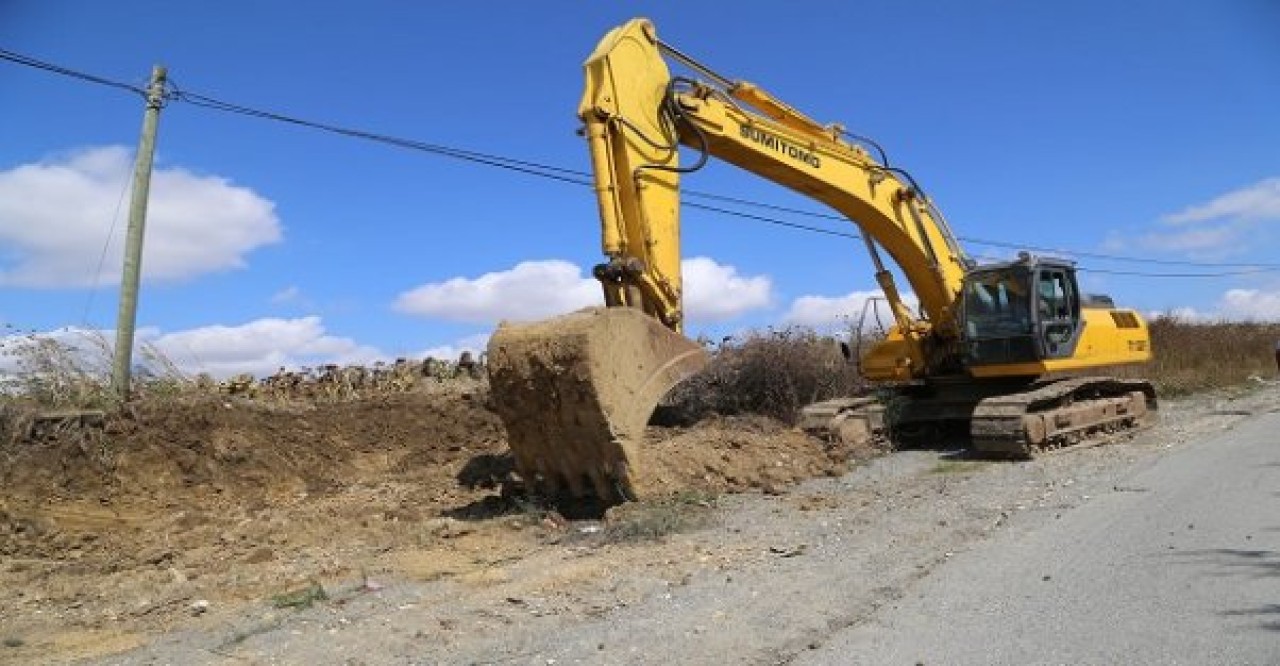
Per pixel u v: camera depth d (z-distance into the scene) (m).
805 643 5.80
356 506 12.09
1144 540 7.88
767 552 8.23
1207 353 32.75
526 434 10.52
